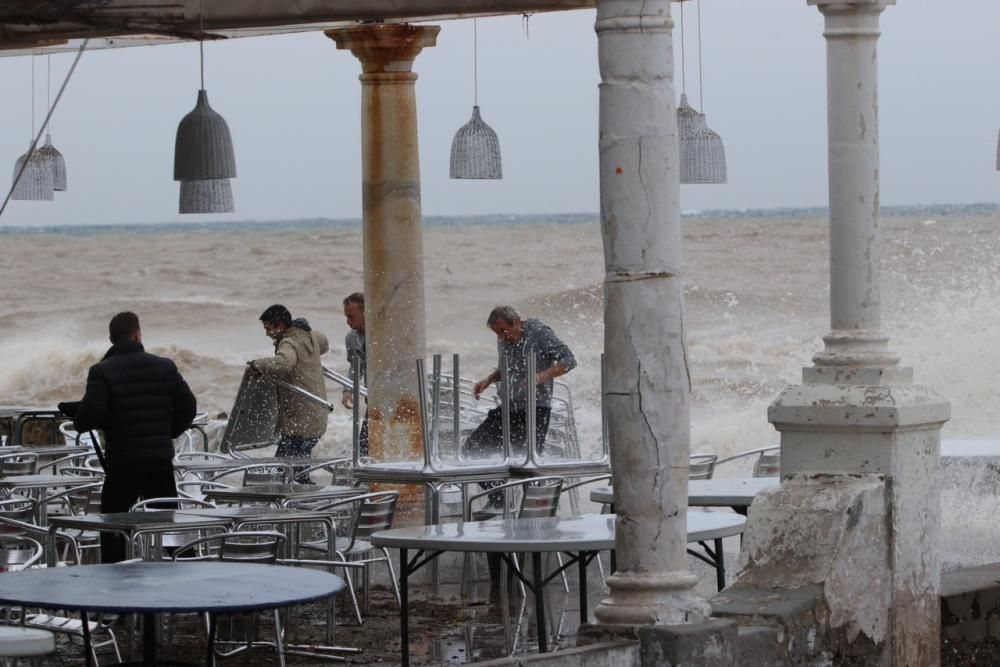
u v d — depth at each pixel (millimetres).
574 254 67500
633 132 6457
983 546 13250
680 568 6645
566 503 15883
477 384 14727
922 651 7809
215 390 42656
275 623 9055
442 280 64062
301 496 10805
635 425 6547
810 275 57375
